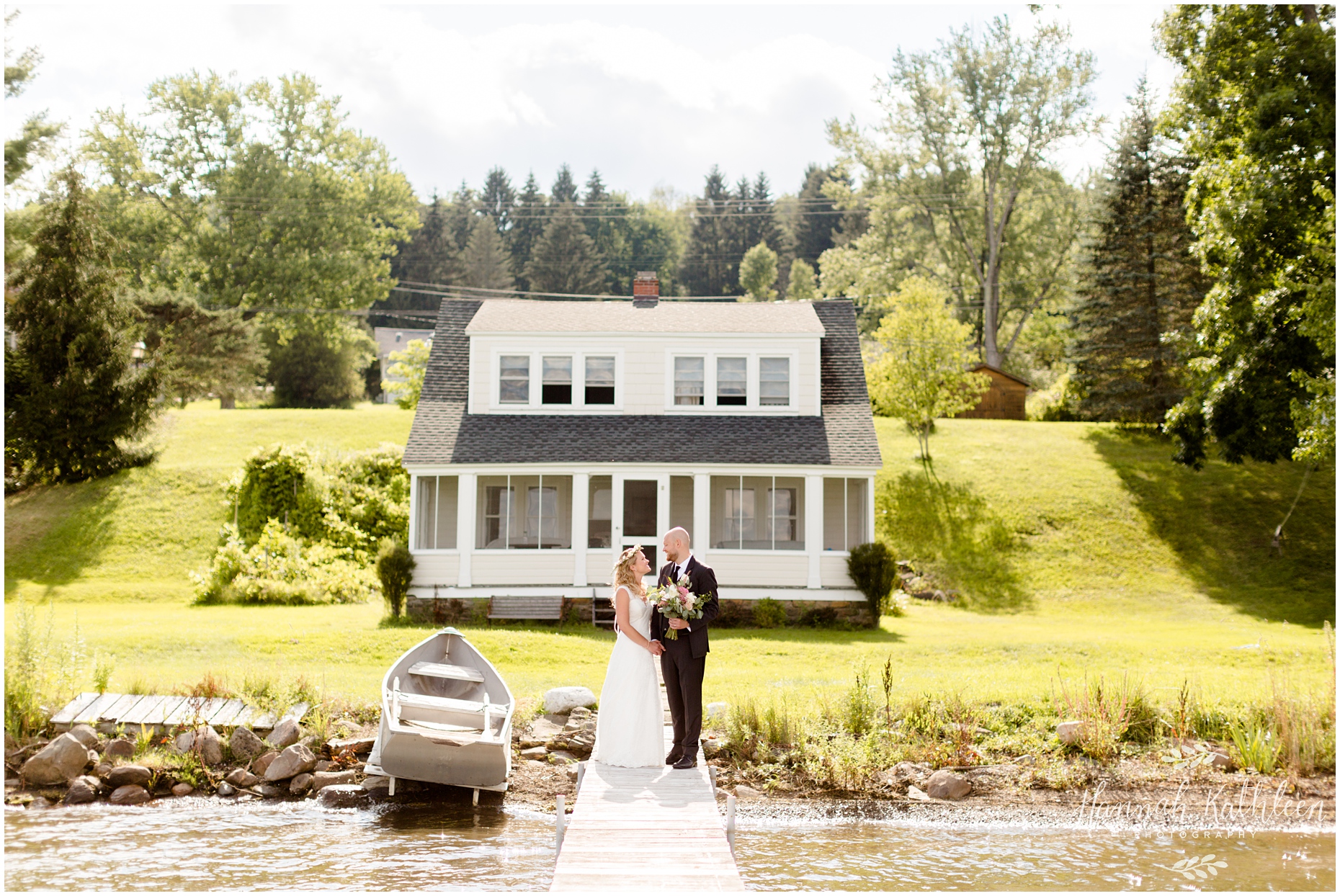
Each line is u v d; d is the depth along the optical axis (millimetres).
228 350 49656
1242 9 30828
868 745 13992
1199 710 15062
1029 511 35344
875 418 45344
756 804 12945
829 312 31656
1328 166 28266
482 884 10227
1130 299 43312
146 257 58781
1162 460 39219
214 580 28062
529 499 27594
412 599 25281
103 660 16797
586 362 28375
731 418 28109
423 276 96250
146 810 12664
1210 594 30625
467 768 12859
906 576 31656
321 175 64125
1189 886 10375
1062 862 11070
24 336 35125
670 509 27812
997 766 14016
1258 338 29344
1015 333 61031
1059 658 20203
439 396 28312
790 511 27859
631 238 110500
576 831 8883
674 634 11117
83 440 34812
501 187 117125
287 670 16359
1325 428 26250
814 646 21438
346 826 12156
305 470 31672
